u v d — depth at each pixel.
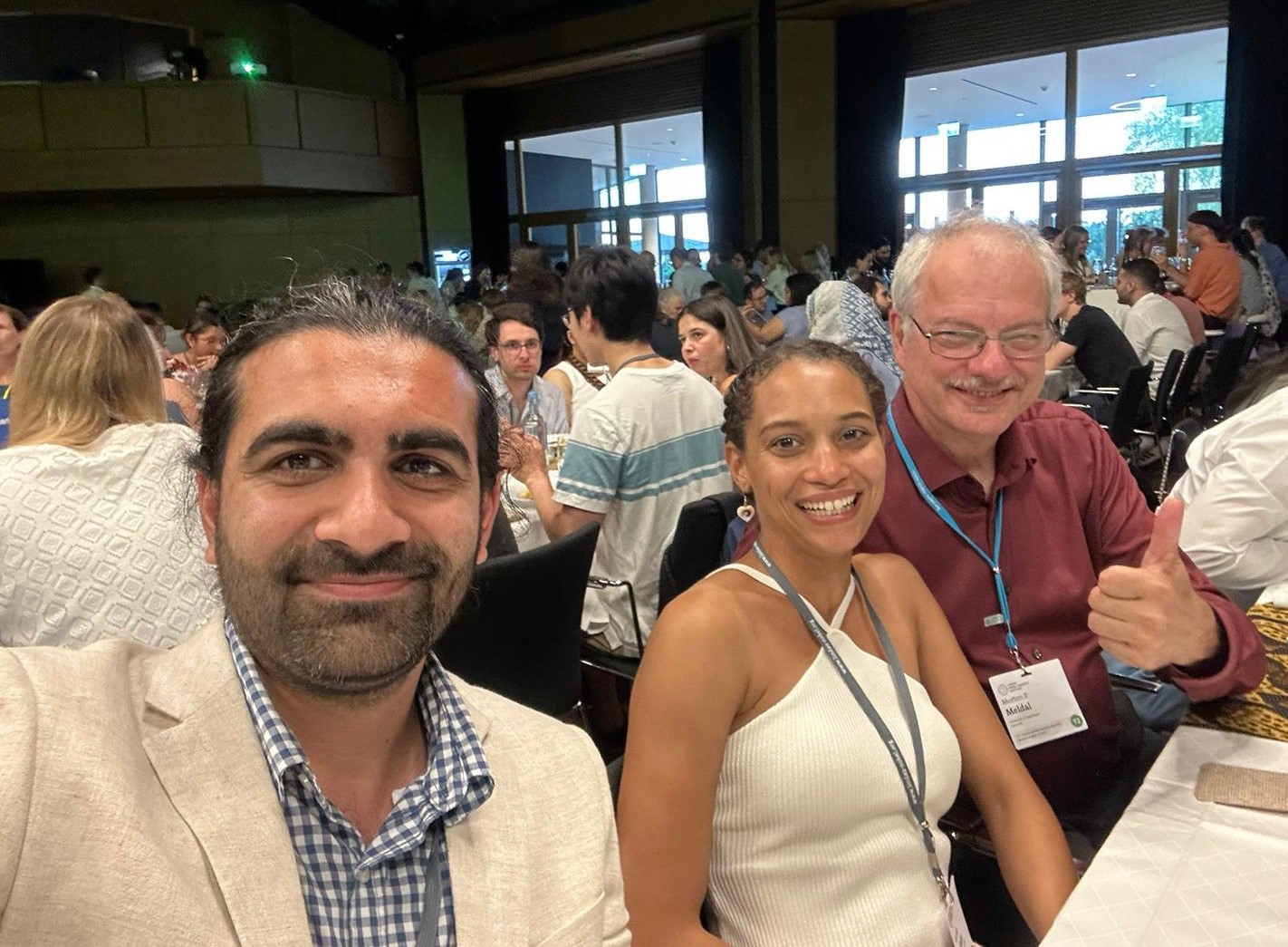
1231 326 6.05
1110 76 9.20
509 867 0.70
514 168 13.84
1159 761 1.15
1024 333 1.34
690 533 2.08
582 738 0.82
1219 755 1.16
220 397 0.66
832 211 10.75
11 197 12.05
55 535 1.46
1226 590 1.76
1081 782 1.46
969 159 10.22
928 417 1.45
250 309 0.73
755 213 11.08
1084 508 1.52
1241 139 8.45
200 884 0.58
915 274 1.42
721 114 11.31
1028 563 1.46
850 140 10.49
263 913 0.59
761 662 1.11
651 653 1.10
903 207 10.72
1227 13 8.36
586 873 0.73
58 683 0.61
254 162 11.78
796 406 1.13
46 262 12.90
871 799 1.09
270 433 0.62
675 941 1.05
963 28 9.73
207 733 0.63
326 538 0.62
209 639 0.69
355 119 12.80
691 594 1.14
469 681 1.85
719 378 3.39
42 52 12.45
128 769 0.58
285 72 13.45
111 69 12.77
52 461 1.48
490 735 0.77
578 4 11.75
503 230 13.88
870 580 1.28
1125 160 9.36
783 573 1.17
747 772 1.09
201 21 12.88
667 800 1.06
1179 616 1.21
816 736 1.09
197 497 0.72
